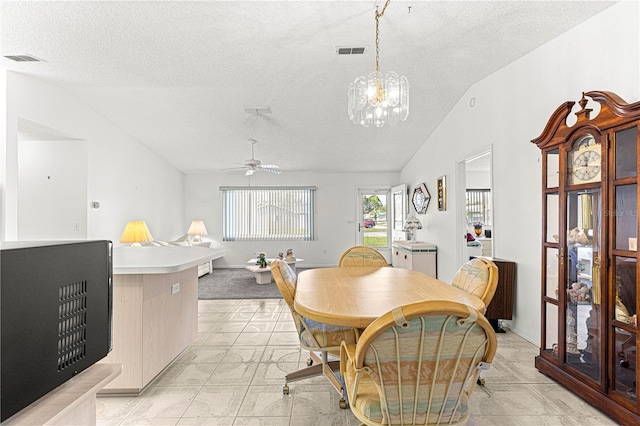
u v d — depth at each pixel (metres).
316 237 7.79
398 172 7.79
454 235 4.57
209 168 7.34
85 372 0.72
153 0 2.27
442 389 1.08
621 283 1.84
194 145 5.97
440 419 1.11
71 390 0.65
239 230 7.77
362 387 1.27
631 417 1.70
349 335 1.90
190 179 7.74
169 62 3.26
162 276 2.37
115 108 4.57
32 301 0.55
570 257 2.20
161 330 2.35
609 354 1.87
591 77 2.35
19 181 4.40
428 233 5.73
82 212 4.42
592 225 2.03
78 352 0.67
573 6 2.25
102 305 0.75
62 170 4.42
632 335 1.81
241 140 5.79
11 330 0.52
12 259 0.52
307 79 3.76
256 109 4.66
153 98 4.34
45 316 0.58
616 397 1.81
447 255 4.84
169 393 2.14
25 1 2.25
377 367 1.05
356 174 7.82
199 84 3.86
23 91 3.50
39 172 4.42
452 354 1.05
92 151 4.55
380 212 7.91
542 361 2.37
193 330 2.92
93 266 0.72
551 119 2.26
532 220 2.95
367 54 3.12
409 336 1.02
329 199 7.81
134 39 2.79
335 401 2.04
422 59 3.23
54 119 3.88
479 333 1.04
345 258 3.05
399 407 1.09
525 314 3.05
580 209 2.12
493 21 2.52
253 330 3.36
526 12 2.38
